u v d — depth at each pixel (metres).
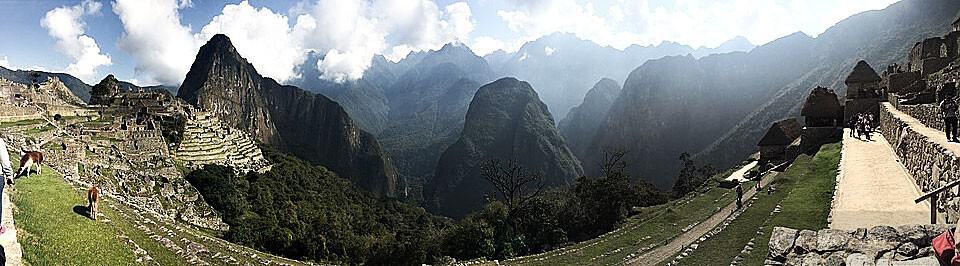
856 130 47.19
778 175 46.66
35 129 46.97
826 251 11.48
